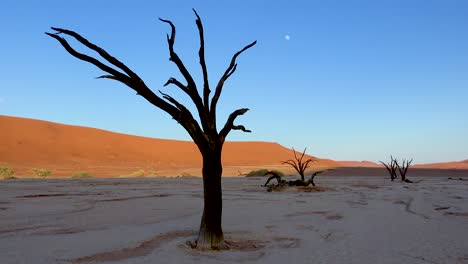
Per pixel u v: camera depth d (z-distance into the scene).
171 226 9.27
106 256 6.16
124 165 82.56
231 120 7.14
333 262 6.27
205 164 7.09
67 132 100.75
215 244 7.00
